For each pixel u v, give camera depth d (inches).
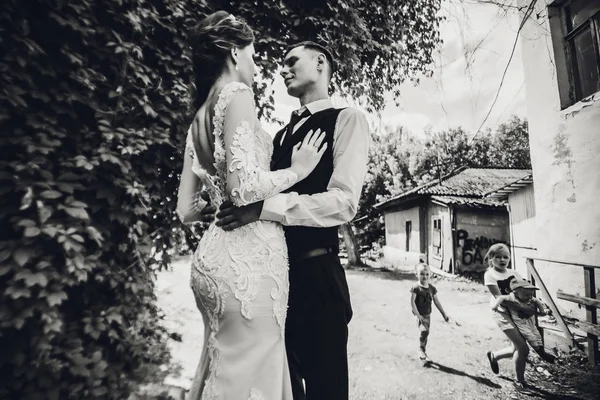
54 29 72.4
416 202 370.3
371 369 126.3
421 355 133.0
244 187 34.3
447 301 230.7
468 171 361.4
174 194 95.9
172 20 97.0
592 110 138.2
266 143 42.2
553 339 136.3
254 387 34.9
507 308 117.3
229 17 43.2
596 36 145.1
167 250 101.7
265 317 37.0
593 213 137.2
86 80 74.0
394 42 167.3
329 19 132.3
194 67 43.7
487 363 130.9
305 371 45.0
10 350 63.9
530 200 217.9
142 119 87.1
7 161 66.7
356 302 229.5
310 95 53.9
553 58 156.8
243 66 42.9
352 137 44.6
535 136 166.2
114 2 81.8
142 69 85.7
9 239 65.8
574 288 142.2
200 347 120.0
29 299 63.1
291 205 38.4
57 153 72.7
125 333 84.0
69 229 66.4
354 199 41.6
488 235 312.7
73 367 70.0
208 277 38.0
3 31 63.1
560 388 109.1
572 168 145.9
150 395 85.3
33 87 67.9
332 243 47.3
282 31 128.7
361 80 161.6
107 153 75.2
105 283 81.0
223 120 37.4
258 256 37.7
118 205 80.0
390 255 424.2
